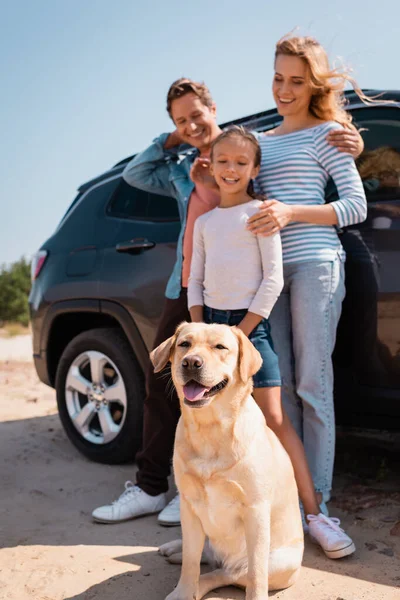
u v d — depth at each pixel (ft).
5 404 21.80
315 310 10.54
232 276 9.85
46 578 8.87
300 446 10.11
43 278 15.52
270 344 10.16
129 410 13.89
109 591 8.52
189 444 8.17
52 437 16.84
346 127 11.05
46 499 12.34
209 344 8.20
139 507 11.27
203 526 8.25
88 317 15.01
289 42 10.80
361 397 11.27
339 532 9.41
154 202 13.97
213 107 11.67
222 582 8.46
